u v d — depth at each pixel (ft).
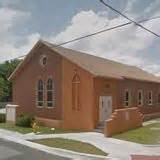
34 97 109.81
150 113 135.13
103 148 70.59
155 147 73.15
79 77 97.35
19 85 114.62
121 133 90.74
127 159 61.82
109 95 102.42
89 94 94.99
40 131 92.58
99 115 96.89
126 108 104.01
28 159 58.80
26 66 112.57
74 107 97.91
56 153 65.62
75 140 78.38
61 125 100.12
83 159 61.31
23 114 108.47
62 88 101.24
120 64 141.38
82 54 119.75
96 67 104.27
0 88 222.48
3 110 188.44
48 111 104.94
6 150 66.59
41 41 106.01
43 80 107.04
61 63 101.91
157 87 143.84
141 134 89.56
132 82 119.44
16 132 90.68
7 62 241.76
